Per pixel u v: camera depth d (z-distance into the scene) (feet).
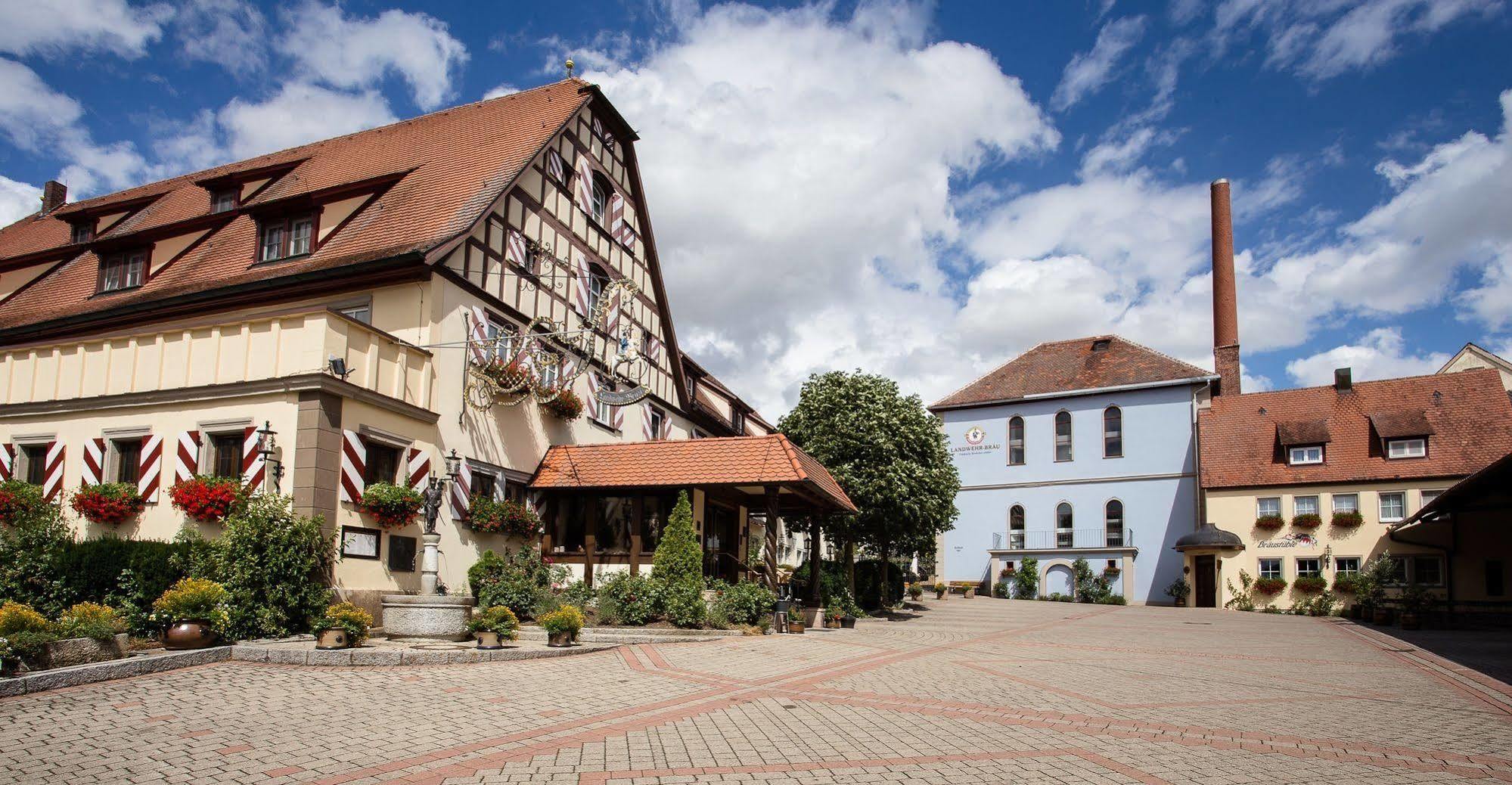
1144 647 58.03
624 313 79.20
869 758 23.57
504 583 53.16
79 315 62.23
